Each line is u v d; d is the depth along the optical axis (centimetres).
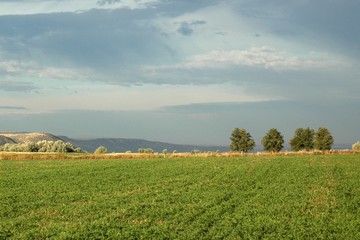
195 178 4528
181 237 2195
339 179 4388
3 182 4225
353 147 12350
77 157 8131
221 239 2191
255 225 2441
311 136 13775
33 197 3381
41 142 14125
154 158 7844
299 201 3183
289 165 5825
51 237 2175
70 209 2917
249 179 4403
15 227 2397
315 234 2288
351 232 2314
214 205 3033
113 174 4897
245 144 13912
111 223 2484
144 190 3759
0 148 14050
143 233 2264
